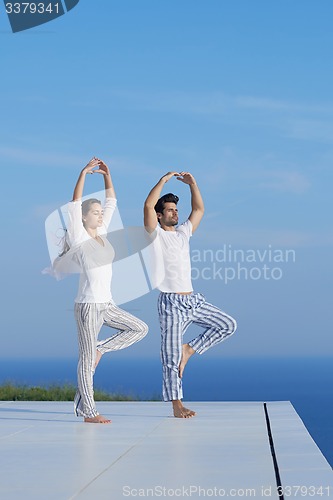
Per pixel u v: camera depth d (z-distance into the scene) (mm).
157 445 5105
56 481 3852
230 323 6762
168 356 6820
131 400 10438
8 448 5012
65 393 11016
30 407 8484
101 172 6633
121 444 5172
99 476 3980
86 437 5570
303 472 4043
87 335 6523
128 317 6664
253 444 5121
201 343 6824
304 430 5859
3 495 3521
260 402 8922
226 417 7008
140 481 3840
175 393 6891
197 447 5000
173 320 6719
